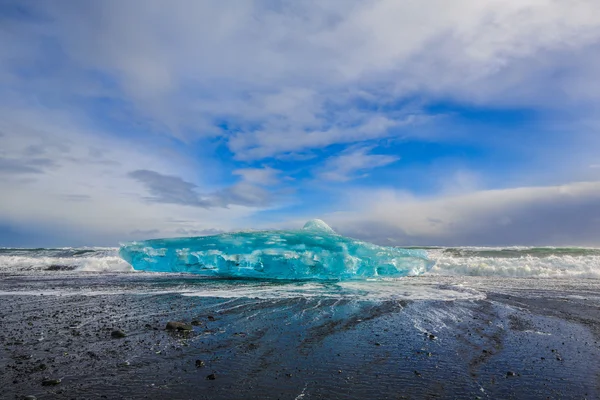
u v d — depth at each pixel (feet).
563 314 23.39
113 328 19.10
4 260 66.18
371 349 15.69
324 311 24.08
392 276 49.96
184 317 21.97
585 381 12.28
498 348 16.01
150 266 50.85
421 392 11.34
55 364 13.55
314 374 12.74
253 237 50.42
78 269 63.10
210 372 12.84
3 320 21.13
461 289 35.53
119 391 11.16
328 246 47.98
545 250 86.12
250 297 30.04
